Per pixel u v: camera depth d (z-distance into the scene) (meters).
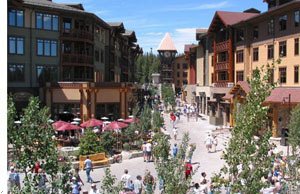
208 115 66.62
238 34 54.88
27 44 48.00
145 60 131.88
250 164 9.12
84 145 29.62
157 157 12.57
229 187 9.42
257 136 9.17
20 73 47.50
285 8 41.56
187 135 15.88
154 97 100.44
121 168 28.55
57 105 48.69
